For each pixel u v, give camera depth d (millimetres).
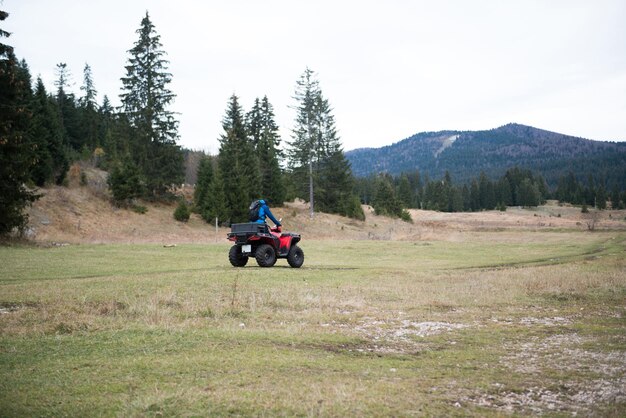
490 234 57750
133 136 52562
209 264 18953
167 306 10523
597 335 8914
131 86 52062
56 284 12562
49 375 5781
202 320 9273
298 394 5172
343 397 5125
